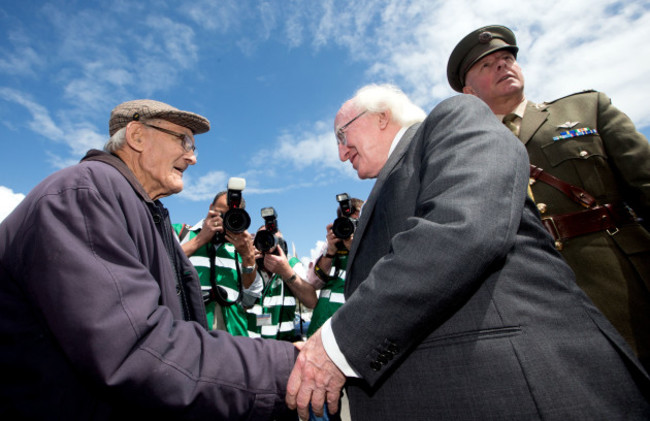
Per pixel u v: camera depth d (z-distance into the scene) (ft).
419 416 2.90
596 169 6.11
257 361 3.19
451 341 2.91
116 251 2.92
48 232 2.79
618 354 2.90
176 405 2.68
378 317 2.70
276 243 9.59
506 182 2.88
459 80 8.40
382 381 3.18
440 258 2.59
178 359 2.81
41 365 2.85
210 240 8.66
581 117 6.57
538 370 2.65
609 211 5.83
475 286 2.97
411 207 3.49
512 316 2.84
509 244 2.72
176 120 4.68
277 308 9.86
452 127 3.36
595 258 5.71
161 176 4.54
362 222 4.03
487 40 7.39
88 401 2.86
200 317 4.93
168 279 3.89
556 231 6.07
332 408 3.09
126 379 2.52
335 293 9.34
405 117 4.64
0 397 2.82
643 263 5.45
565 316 2.91
